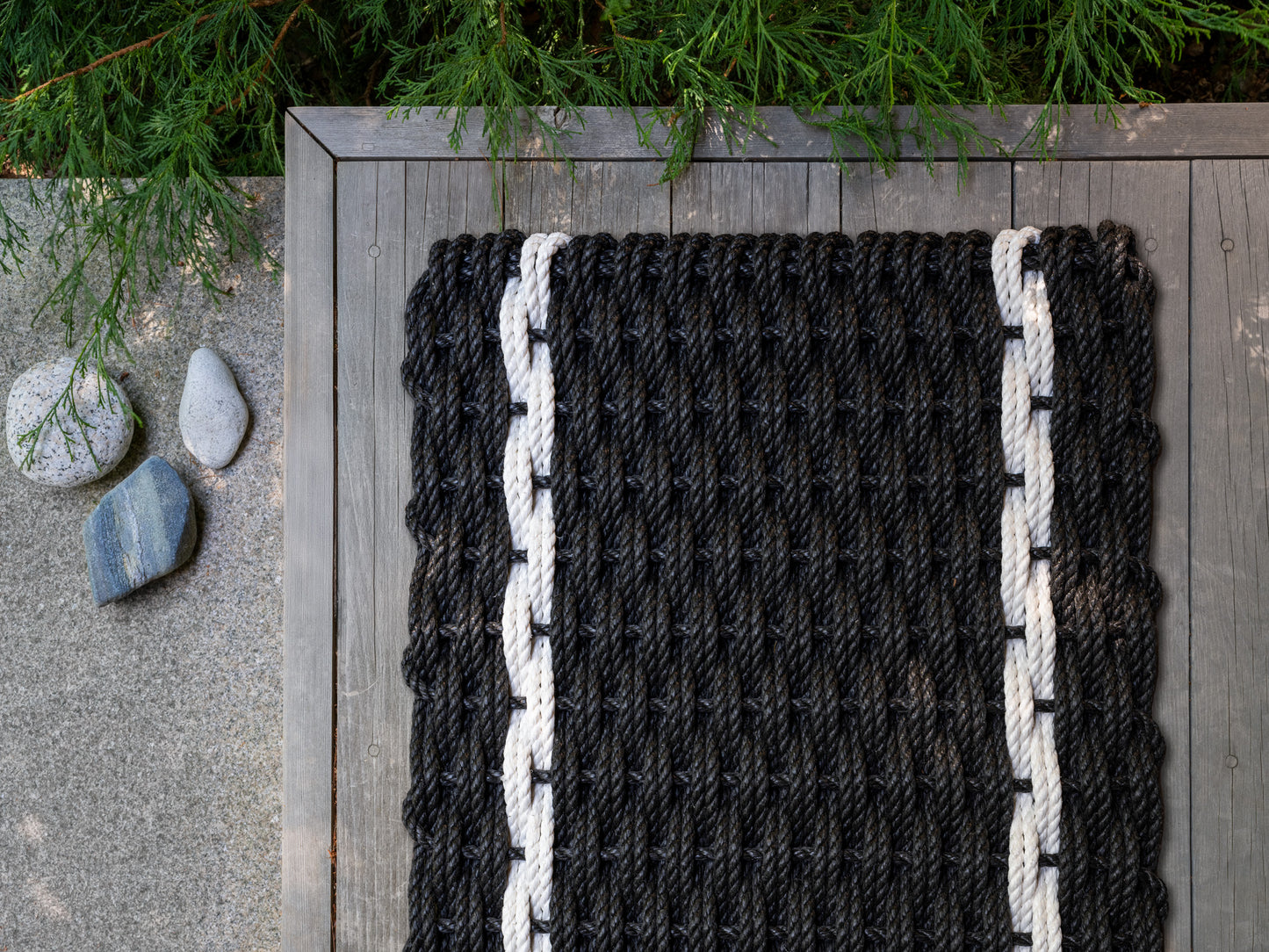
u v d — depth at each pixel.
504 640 0.89
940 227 0.94
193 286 1.12
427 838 0.89
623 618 0.89
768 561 0.89
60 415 1.08
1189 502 0.91
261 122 1.09
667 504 0.89
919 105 0.91
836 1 0.98
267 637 1.12
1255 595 0.91
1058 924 0.86
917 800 0.87
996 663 0.88
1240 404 0.92
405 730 0.92
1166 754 0.90
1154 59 0.93
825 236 0.91
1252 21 0.93
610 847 0.87
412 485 0.92
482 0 0.93
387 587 0.93
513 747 0.88
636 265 0.91
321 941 0.91
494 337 0.91
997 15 1.01
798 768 0.87
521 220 0.94
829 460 0.89
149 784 1.13
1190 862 0.89
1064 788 0.87
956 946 0.85
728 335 0.90
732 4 0.87
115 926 1.12
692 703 0.88
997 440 0.89
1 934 1.12
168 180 1.00
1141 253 0.93
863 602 0.89
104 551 1.09
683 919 0.86
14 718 1.13
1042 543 0.89
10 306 1.15
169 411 1.13
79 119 1.05
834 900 0.86
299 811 0.92
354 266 0.94
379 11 1.04
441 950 0.88
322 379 0.94
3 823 1.13
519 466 0.90
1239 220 0.93
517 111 0.94
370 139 0.95
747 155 0.94
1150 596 0.89
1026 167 0.94
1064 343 0.90
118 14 1.06
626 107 0.94
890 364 0.90
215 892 1.12
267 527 1.12
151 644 1.13
